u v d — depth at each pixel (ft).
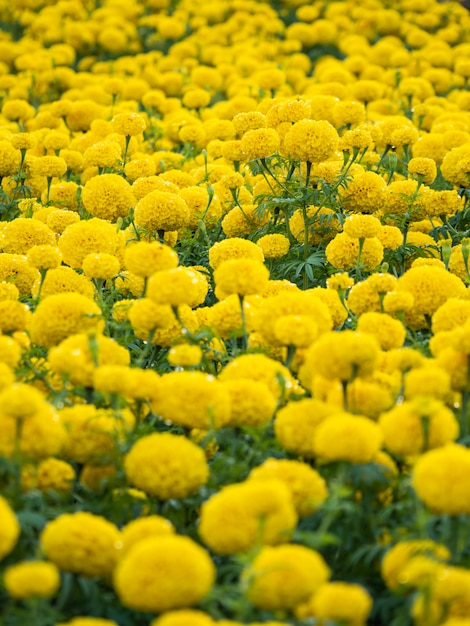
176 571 10.17
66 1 67.72
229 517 11.17
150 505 13.41
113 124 32.01
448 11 67.36
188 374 13.94
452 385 14.46
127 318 18.66
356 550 12.98
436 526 12.82
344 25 66.74
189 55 57.93
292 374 17.42
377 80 50.90
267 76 41.55
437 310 17.84
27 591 10.10
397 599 12.06
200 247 26.18
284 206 25.49
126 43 61.46
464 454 11.18
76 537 11.33
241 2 69.21
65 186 28.78
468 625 9.77
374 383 15.10
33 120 39.37
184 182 28.22
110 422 13.74
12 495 12.59
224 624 9.91
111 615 12.05
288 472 12.41
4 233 23.35
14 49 56.49
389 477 13.28
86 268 18.97
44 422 12.51
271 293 19.63
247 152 24.59
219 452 15.15
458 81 50.88
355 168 27.37
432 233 27.43
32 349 16.48
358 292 18.38
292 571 10.34
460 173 27.81
